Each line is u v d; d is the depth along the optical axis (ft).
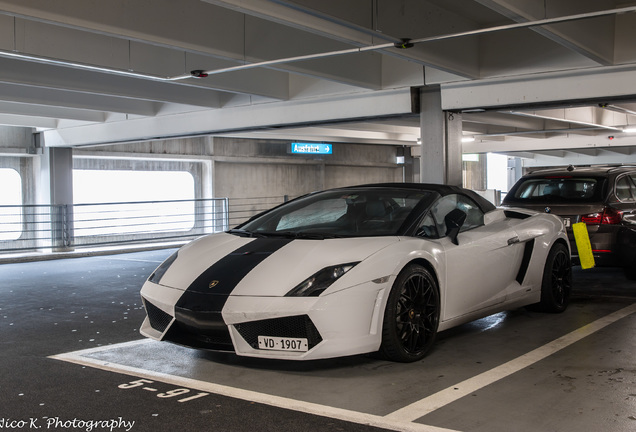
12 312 20.33
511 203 24.18
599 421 9.32
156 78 29.12
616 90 27.73
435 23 26.89
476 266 14.44
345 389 10.93
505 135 65.51
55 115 44.14
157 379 11.67
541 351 13.50
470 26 29.76
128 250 48.21
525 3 20.62
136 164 63.41
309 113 36.50
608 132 65.67
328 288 11.33
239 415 9.66
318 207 15.12
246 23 26.40
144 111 42.78
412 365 12.44
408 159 88.38
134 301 22.29
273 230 14.62
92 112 46.52
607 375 11.70
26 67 30.45
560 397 10.42
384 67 33.47
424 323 12.95
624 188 23.17
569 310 18.13
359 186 16.02
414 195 14.64
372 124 63.16
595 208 22.12
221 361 12.88
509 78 30.14
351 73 31.48
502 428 9.04
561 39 23.12
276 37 27.58
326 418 9.50
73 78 32.35
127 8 22.24
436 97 32.42
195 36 24.47
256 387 11.09
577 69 28.55
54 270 34.53
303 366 12.41
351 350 11.44
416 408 9.93
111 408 10.05
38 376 12.04
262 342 11.46
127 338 15.64
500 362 12.65
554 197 23.26
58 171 52.90
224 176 71.15
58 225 51.55
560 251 17.58
